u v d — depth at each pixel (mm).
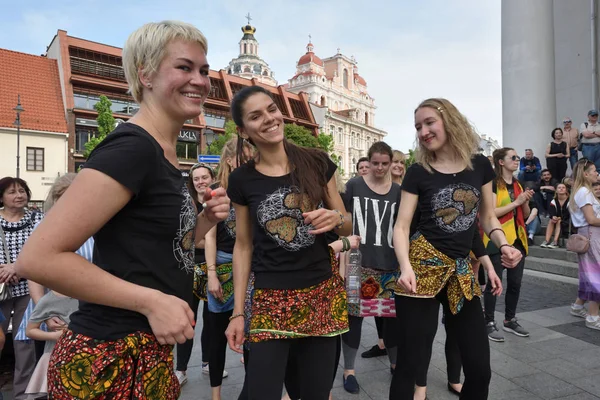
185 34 1274
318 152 2068
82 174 1073
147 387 1188
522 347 3881
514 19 9664
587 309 4945
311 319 1869
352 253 3211
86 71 32344
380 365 3672
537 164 8742
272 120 1920
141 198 1180
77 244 1040
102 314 1183
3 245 3416
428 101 2271
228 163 2879
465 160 2221
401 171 4172
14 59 30891
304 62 75625
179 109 1292
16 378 3201
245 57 84625
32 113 29141
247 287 2064
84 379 1127
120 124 1248
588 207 4391
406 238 2285
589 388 3029
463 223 2203
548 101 9523
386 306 3154
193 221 1366
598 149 8031
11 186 3475
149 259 1203
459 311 2176
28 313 3215
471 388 2133
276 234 1890
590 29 10344
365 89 89250
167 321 1126
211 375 2883
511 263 2189
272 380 1796
